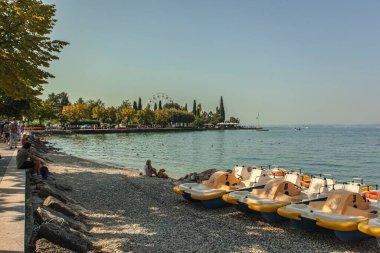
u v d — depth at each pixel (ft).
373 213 37.01
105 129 373.40
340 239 35.37
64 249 23.24
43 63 52.13
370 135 505.25
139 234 34.83
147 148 202.69
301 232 38.91
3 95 74.90
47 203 34.60
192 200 51.24
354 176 114.83
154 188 61.62
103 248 29.63
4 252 20.01
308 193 45.88
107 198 51.26
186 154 173.27
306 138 394.11
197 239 34.60
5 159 63.31
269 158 166.61
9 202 30.99
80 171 79.05
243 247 33.14
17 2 49.21
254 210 43.65
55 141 250.16
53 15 52.24
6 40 47.83
